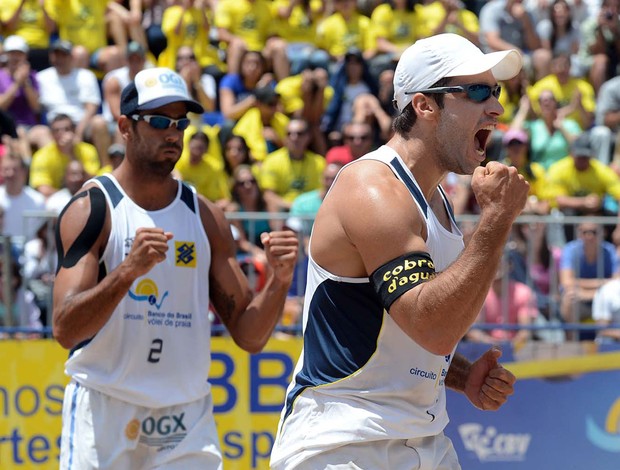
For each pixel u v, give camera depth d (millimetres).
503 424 13242
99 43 21375
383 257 6141
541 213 18281
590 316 14078
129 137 8656
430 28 22766
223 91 20422
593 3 25719
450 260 6566
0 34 21062
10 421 12203
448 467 6871
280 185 18078
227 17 22078
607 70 23578
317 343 6586
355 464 6457
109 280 7914
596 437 13375
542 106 20578
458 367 7266
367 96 20094
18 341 12227
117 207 8570
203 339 8781
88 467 8414
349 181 6387
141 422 8508
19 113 19547
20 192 16484
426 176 6531
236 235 13648
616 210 18812
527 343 13320
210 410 8844
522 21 23844
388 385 6445
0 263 12797
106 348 8430
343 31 22344
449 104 6367
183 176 17281
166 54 21516
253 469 12711
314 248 6551
